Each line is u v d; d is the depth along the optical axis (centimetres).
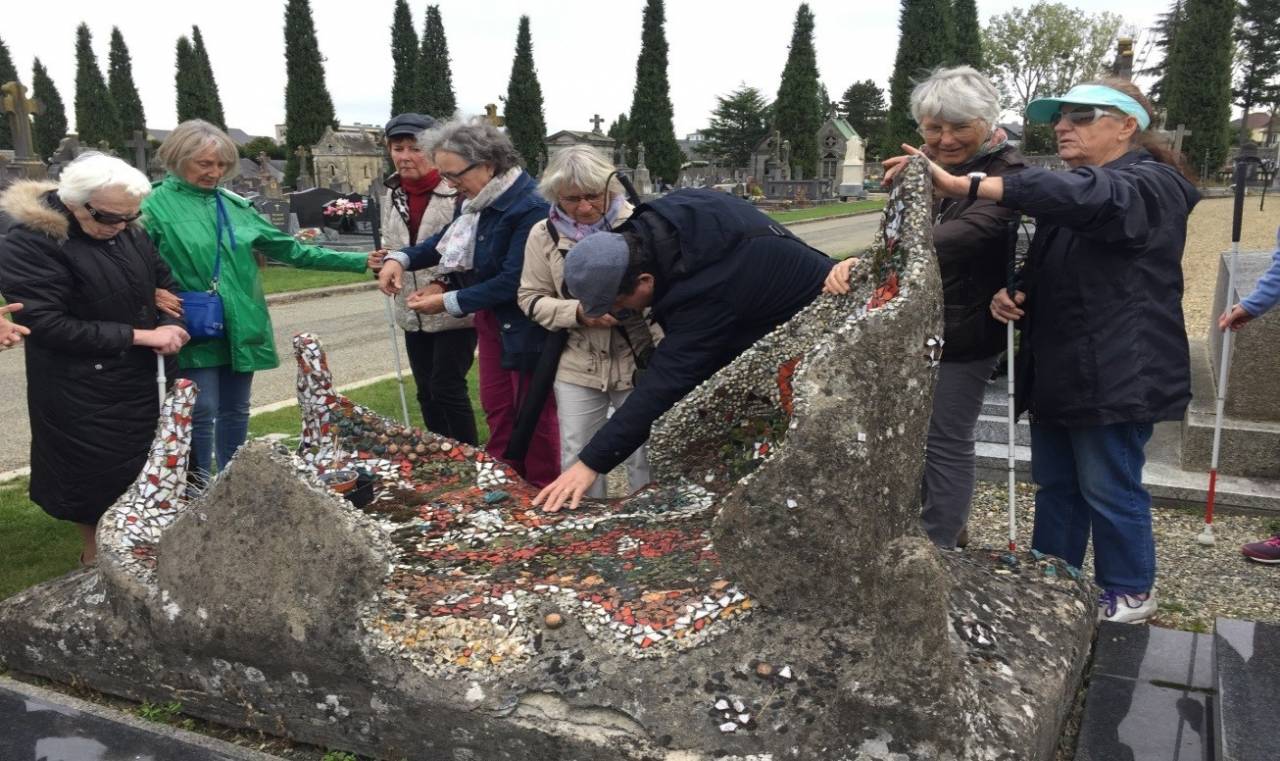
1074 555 321
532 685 214
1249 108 4828
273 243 404
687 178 4769
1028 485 477
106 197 309
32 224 305
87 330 315
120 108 4731
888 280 235
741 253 261
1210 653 264
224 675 247
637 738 202
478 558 262
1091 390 274
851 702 191
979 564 275
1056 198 238
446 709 218
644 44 3866
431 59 3650
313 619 229
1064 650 236
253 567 236
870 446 210
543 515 288
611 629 222
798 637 212
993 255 299
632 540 262
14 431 625
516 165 373
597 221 334
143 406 339
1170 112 3306
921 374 215
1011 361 301
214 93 4888
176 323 352
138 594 254
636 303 272
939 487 320
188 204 374
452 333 446
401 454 335
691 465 291
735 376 269
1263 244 1419
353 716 232
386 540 233
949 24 3362
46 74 4825
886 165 250
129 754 221
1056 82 4578
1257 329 433
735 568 223
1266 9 4616
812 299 275
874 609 207
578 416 355
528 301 349
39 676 281
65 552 397
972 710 193
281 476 232
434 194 444
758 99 5178
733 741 197
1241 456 437
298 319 1147
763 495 217
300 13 3653
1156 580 362
